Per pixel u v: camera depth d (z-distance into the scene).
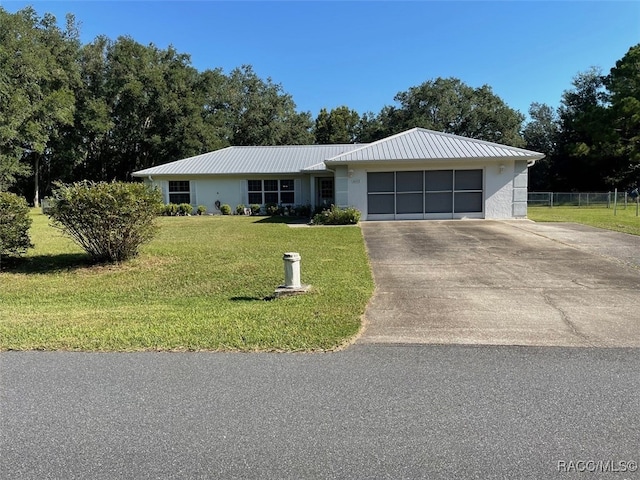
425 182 17.44
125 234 9.16
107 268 8.94
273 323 4.89
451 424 2.82
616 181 38.78
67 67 35.44
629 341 4.30
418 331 4.67
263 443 2.65
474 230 13.82
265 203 24.64
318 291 6.50
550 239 11.64
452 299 6.08
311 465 2.44
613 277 7.32
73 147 36.47
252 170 24.22
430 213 17.50
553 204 29.14
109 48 39.03
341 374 3.58
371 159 16.81
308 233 14.04
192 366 3.78
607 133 33.41
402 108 49.16
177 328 4.78
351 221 16.66
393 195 17.56
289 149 27.89
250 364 3.81
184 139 37.59
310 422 2.87
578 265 8.35
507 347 4.15
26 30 31.89
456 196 17.41
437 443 2.62
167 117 38.03
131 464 2.47
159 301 6.66
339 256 9.77
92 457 2.54
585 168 41.25
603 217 18.88
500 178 17.16
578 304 5.73
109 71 38.28
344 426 2.82
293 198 24.53
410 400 3.14
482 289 6.67
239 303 6.25
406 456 2.50
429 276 7.67
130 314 5.55
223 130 42.12
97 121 35.72
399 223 16.28
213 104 44.47
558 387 3.30
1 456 2.56
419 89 47.72
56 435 2.77
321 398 3.19
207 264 9.14
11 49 29.98
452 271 8.05
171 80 38.28
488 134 45.97
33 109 30.44
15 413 3.05
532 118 50.09
